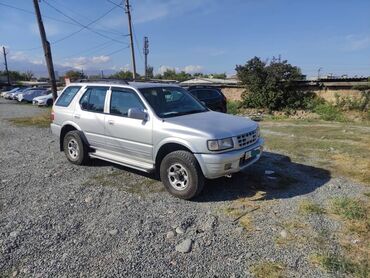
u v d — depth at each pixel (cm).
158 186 582
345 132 1136
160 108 575
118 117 609
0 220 460
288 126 1356
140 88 597
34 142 1062
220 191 549
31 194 561
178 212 474
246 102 2536
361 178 611
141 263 352
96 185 596
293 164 707
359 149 846
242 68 2575
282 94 2378
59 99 769
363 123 1516
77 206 504
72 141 723
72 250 380
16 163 773
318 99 2286
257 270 334
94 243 394
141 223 443
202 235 409
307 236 395
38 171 697
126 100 609
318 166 691
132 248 382
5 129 1405
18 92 4003
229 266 343
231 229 421
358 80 2219
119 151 622
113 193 555
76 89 730
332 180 599
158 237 406
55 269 346
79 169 699
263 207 482
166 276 330
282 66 2369
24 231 426
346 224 422
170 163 521
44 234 418
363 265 334
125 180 619
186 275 331
